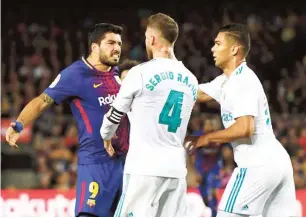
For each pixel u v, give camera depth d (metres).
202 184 22.23
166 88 12.12
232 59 13.13
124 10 55.03
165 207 12.35
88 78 14.09
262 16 54.00
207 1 55.19
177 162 12.20
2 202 22.25
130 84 12.01
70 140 33.75
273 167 12.81
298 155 30.95
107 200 14.25
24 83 43.09
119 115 12.09
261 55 48.56
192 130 28.80
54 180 30.97
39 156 32.62
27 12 52.56
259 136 12.90
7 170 32.38
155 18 12.36
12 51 47.00
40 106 13.96
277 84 46.22
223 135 12.48
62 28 52.16
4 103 37.44
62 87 13.97
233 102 12.70
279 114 39.53
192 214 22.53
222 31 13.18
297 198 23.11
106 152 14.23
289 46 49.56
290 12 54.41
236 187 12.93
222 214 13.03
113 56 14.09
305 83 45.47
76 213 14.27
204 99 14.03
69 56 47.69
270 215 13.33
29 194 22.52
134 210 12.05
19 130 13.74
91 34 14.23
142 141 12.06
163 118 12.11
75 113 14.27
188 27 51.22
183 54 47.31
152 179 11.98
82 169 14.28
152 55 12.55
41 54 47.06
